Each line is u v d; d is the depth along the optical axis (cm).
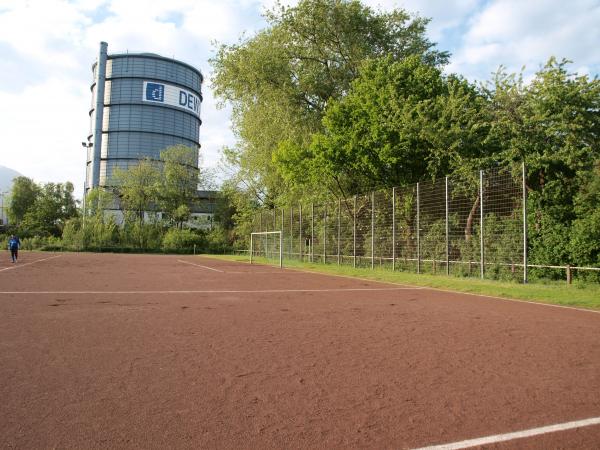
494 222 1652
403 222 2055
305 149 3003
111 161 11306
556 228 1516
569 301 1073
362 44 3155
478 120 2031
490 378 480
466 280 1605
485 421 368
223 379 471
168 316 859
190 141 12369
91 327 741
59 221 8062
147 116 11488
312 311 941
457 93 2119
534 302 1113
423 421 367
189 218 7488
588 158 1612
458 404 405
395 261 2089
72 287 1386
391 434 342
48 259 3494
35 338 654
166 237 6275
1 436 331
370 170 2461
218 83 3353
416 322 815
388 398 420
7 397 412
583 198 1479
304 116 3309
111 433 338
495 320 840
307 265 2631
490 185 1700
